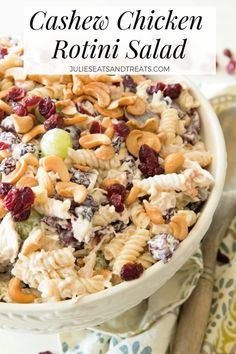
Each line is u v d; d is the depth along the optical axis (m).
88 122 0.67
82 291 0.59
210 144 0.71
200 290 0.72
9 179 0.62
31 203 0.60
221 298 0.73
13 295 0.59
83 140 0.65
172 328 0.70
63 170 0.63
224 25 0.96
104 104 0.68
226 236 0.77
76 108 0.68
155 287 0.63
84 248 0.62
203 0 0.97
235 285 0.73
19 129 0.65
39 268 0.59
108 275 0.61
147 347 0.68
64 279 0.59
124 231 0.63
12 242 0.59
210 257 0.75
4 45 0.75
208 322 0.71
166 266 0.61
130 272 0.60
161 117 0.70
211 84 0.88
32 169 0.63
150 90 0.72
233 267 0.74
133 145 0.67
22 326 0.62
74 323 0.62
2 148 0.64
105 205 0.63
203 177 0.65
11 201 0.60
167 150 0.68
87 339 0.70
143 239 0.62
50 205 0.61
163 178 0.64
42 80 0.70
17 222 0.61
